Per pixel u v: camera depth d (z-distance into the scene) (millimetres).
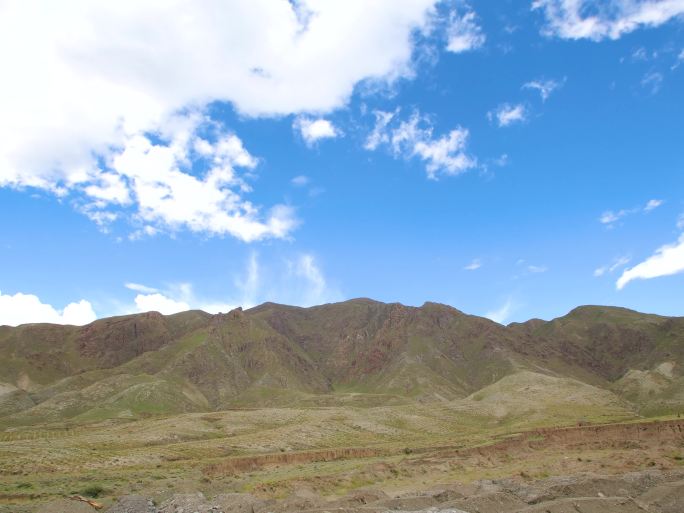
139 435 130875
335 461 106312
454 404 197875
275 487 71375
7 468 81375
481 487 61875
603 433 122438
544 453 111375
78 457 95000
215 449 112000
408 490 70188
